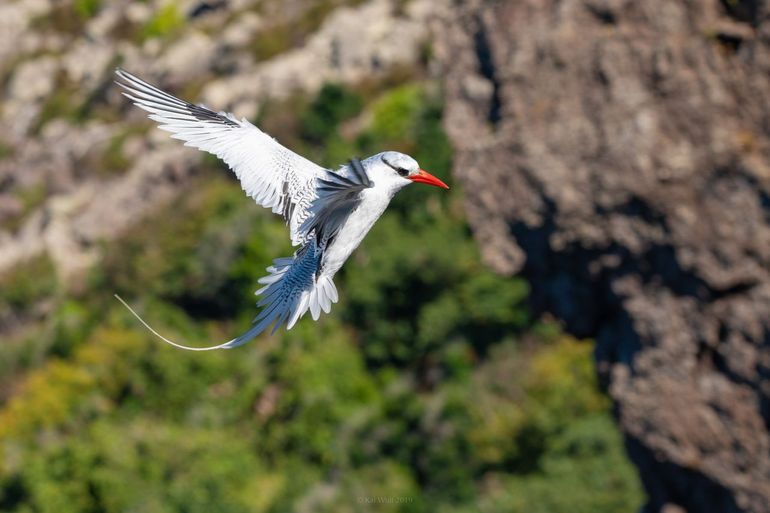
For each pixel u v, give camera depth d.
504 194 18.16
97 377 28.48
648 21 16.44
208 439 25.41
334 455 24.52
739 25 15.46
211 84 39.69
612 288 16.11
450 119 22.31
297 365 26.53
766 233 14.37
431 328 26.45
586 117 16.88
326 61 37.47
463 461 23.95
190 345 29.19
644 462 15.48
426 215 28.53
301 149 34.00
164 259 32.53
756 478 14.01
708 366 14.68
